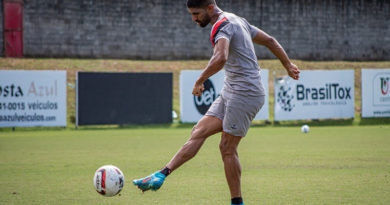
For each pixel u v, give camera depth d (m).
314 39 114.62
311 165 32.50
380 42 119.44
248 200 21.09
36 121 64.31
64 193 22.98
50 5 99.44
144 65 102.38
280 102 74.62
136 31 105.00
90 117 66.88
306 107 75.94
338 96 77.44
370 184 25.05
